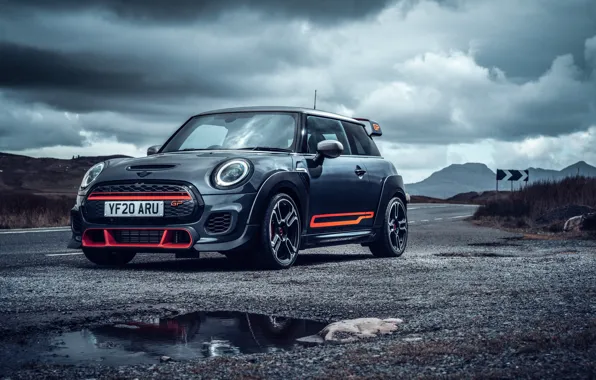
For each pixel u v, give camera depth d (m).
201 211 5.91
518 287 4.46
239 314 3.65
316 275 5.49
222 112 7.40
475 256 7.25
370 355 2.55
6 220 14.94
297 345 2.87
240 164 6.14
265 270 6.00
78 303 3.98
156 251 6.02
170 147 7.17
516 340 2.69
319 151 6.80
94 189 6.22
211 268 6.18
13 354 2.72
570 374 2.18
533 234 11.96
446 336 2.88
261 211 6.07
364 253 8.34
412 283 4.86
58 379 2.31
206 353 2.72
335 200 7.05
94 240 6.27
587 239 10.31
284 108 7.22
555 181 18.81
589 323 3.06
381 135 8.42
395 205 8.00
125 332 3.16
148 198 6.00
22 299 4.12
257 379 2.26
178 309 3.79
